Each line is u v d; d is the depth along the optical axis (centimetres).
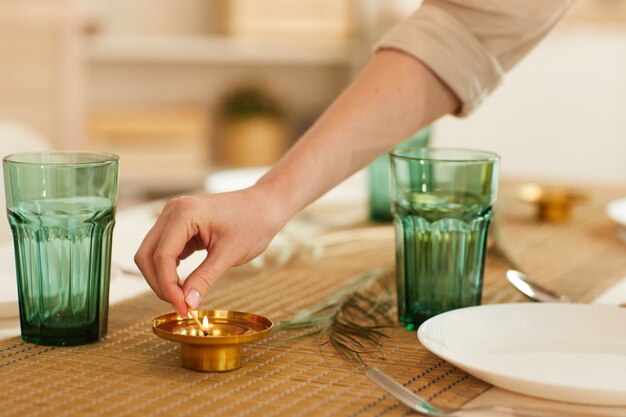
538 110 434
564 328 123
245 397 110
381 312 133
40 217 120
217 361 115
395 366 118
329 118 135
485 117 432
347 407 108
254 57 405
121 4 404
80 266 121
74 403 108
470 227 129
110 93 412
